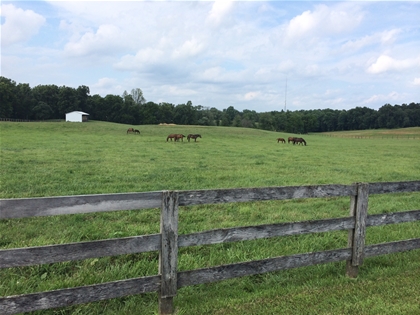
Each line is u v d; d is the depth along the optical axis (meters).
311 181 12.93
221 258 4.91
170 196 3.32
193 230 6.40
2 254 2.77
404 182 4.66
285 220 7.33
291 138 42.62
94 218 7.02
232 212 7.94
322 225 4.16
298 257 4.07
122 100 119.75
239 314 3.49
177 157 20.80
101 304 3.61
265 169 16.36
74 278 4.07
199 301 3.70
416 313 3.59
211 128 67.50
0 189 9.45
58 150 21.94
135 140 35.50
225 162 18.92
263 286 4.14
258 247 5.38
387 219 4.57
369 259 5.06
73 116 83.81
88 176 12.42
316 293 3.96
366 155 27.19
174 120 126.62
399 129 128.88
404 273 4.56
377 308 3.66
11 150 20.81
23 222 6.53
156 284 3.36
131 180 11.98
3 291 3.74
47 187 10.05
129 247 3.21
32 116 104.38
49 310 3.43
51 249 2.93
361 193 4.31
